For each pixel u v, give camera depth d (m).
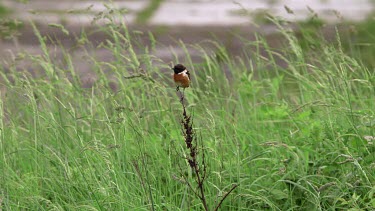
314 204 10.64
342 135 11.21
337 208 10.74
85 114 13.21
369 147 11.15
